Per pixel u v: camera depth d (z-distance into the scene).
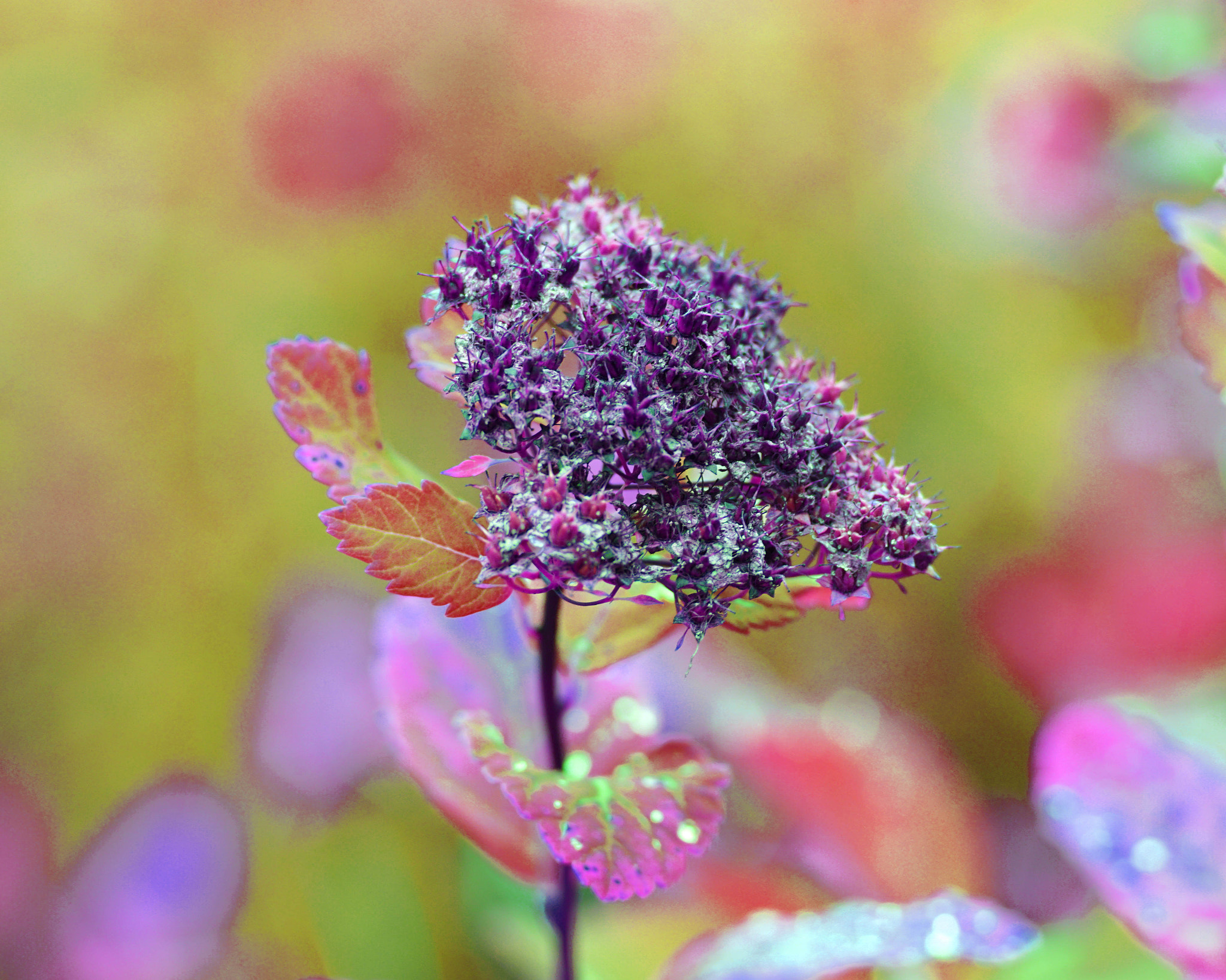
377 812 0.78
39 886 0.77
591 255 0.46
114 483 0.95
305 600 0.82
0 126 1.01
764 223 1.00
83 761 0.87
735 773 0.70
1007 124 0.85
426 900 0.76
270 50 1.01
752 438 0.45
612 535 0.44
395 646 0.50
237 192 1.00
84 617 0.91
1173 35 0.65
